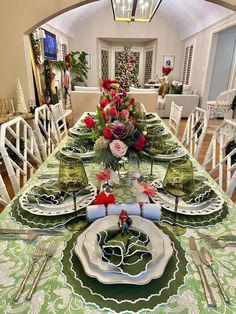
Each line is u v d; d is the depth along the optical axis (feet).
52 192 2.99
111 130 2.98
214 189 3.38
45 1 9.78
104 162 3.12
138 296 1.75
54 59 18.08
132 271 1.83
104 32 25.77
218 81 19.07
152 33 25.93
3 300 1.73
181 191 2.60
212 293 1.79
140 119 3.96
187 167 2.64
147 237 2.17
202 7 16.85
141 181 3.19
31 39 12.32
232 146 5.59
